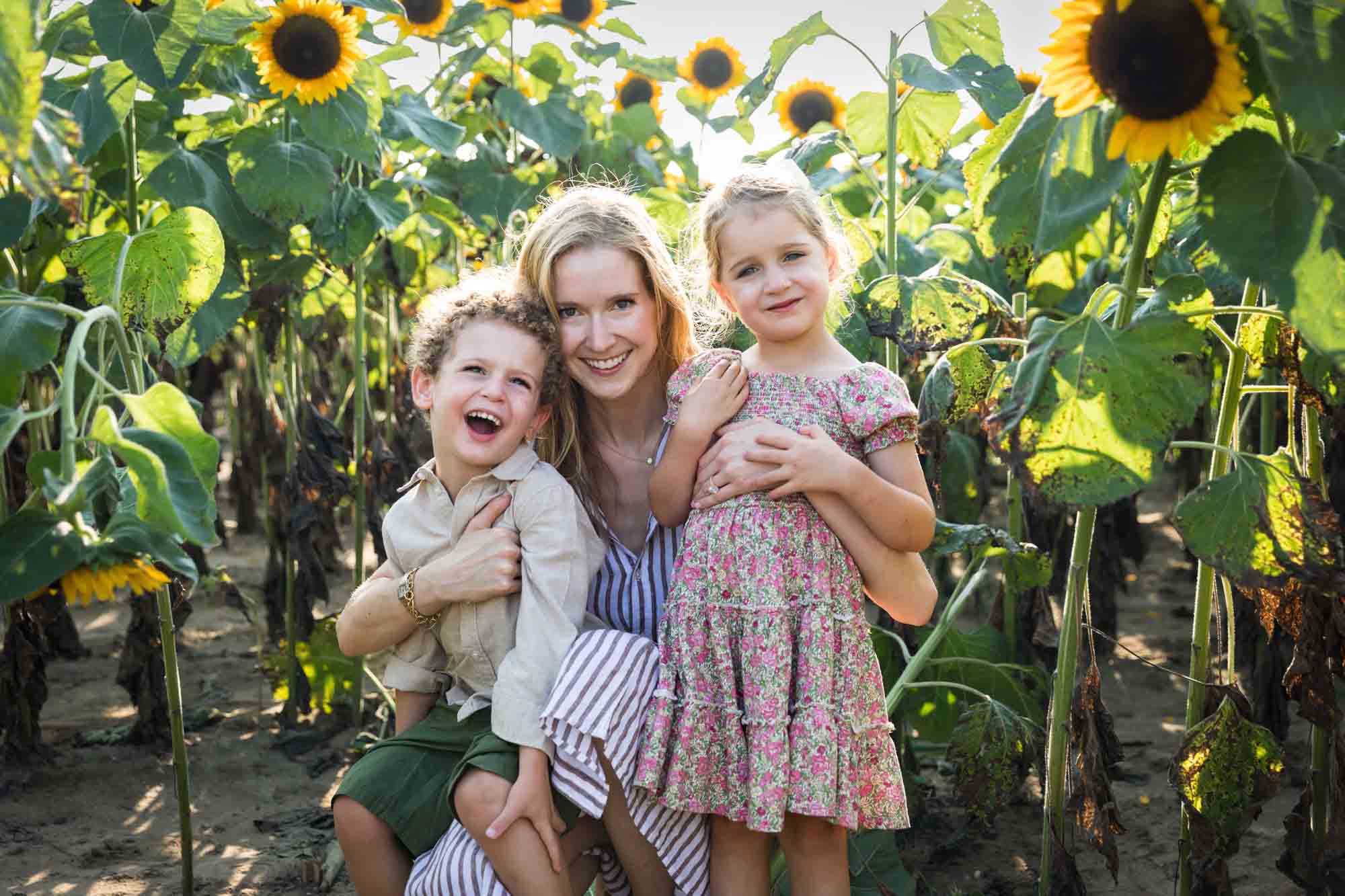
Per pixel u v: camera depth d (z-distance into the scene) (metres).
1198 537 2.10
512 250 3.24
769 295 2.27
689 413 2.31
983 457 4.11
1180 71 1.75
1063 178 1.97
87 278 2.53
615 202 2.49
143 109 3.42
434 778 2.29
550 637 2.21
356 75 3.52
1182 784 2.43
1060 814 2.48
